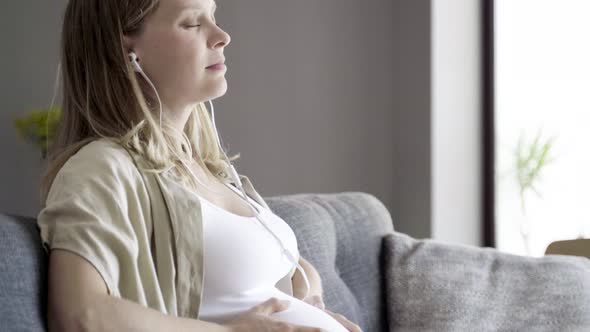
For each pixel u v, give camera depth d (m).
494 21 3.30
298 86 3.57
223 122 3.69
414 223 3.31
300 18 3.57
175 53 1.28
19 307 0.97
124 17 1.27
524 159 3.30
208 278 1.22
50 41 3.80
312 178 3.55
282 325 1.16
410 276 2.23
